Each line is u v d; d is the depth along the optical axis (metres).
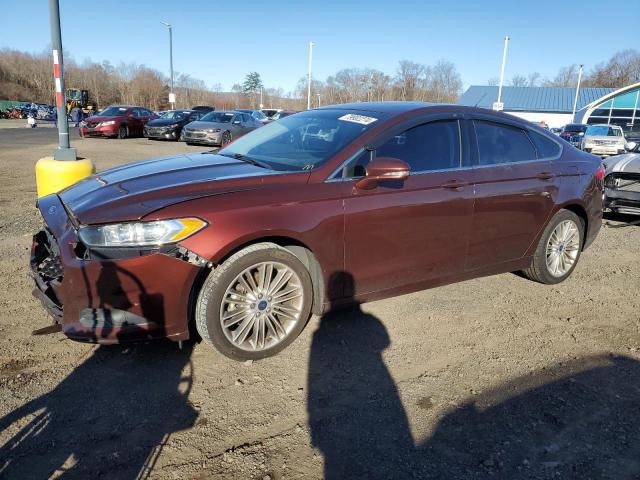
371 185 3.52
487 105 56.50
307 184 3.40
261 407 2.89
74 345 3.47
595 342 3.81
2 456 2.44
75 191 3.61
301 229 3.30
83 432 2.63
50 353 3.35
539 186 4.49
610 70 87.38
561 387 3.18
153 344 3.52
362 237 3.57
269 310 3.35
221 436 2.64
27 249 5.43
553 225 4.73
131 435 2.62
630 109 46.72
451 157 4.04
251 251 3.18
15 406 2.80
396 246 3.75
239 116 21.22
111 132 22.56
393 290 3.88
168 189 3.21
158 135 22.34
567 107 55.69
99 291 2.93
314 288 3.57
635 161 7.68
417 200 3.76
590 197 4.95
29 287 4.38
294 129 4.27
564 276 4.98
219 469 2.42
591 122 48.19
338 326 3.90
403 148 3.81
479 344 3.71
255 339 3.33
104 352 3.39
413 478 2.40
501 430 2.75
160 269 2.96
